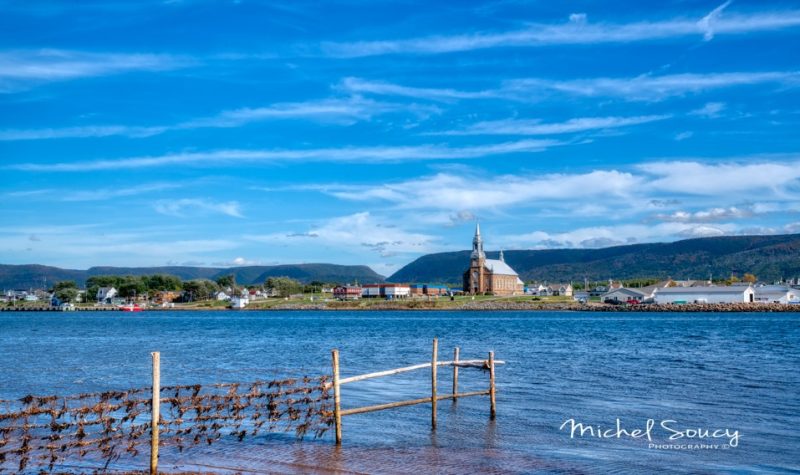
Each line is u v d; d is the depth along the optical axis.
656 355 72.69
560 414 37.41
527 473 26.53
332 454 29.22
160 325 178.38
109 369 60.75
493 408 36.66
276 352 80.06
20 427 28.03
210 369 60.31
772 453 29.33
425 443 31.14
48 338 115.44
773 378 51.88
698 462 27.95
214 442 31.31
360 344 93.88
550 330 134.25
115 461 28.30
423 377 51.97
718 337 106.19
